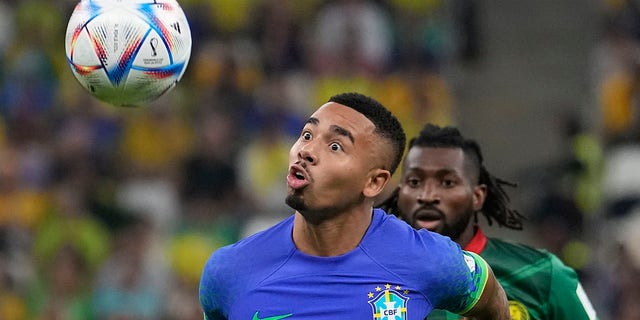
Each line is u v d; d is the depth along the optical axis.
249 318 14.22
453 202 17.67
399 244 14.37
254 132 46.66
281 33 50.81
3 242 39.09
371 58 50.09
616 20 49.62
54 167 43.84
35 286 37.38
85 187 41.16
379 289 14.12
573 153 36.25
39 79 50.88
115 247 38.34
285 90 48.16
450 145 17.91
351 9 50.25
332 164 14.10
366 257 14.27
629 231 35.19
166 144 47.88
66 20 53.31
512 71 36.97
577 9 36.97
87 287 37.41
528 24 36.94
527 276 17.91
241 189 43.97
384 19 50.91
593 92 38.09
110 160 45.50
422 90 49.06
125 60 15.20
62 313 36.75
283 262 14.35
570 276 18.14
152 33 15.23
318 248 14.33
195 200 42.62
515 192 35.97
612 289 34.03
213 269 14.51
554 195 35.38
